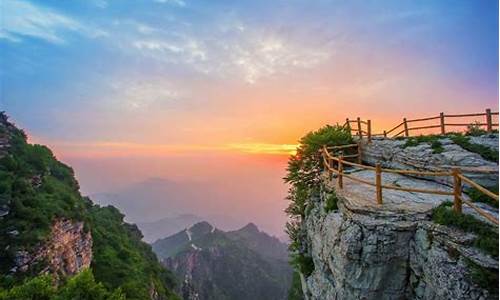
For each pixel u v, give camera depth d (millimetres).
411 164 15375
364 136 23531
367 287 9523
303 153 21484
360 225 9891
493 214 8695
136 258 54469
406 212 9562
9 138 47000
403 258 9195
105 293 18547
